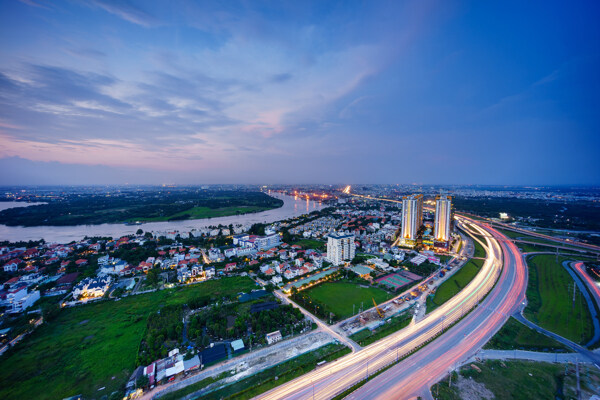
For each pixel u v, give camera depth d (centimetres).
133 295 16600
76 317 13900
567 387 8981
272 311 13625
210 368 10000
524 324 12781
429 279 18650
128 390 8894
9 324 12888
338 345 11288
